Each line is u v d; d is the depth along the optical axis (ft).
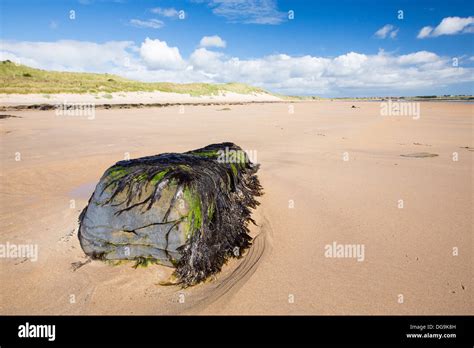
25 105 102.99
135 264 12.92
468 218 17.62
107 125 64.18
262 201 21.11
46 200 21.65
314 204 20.31
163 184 12.89
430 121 70.95
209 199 13.93
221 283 12.49
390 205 19.77
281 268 13.29
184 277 12.28
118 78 265.13
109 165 31.78
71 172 29.40
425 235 15.83
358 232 16.38
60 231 16.39
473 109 104.88
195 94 220.43
